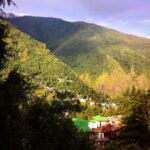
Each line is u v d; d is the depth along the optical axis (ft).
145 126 119.85
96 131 213.46
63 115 66.03
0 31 41.45
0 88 41.63
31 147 54.49
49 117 61.41
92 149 69.77
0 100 39.86
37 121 58.85
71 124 66.28
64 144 61.82
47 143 58.29
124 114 134.31
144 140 115.85
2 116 39.65
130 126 119.14
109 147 115.55
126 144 115.44
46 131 59.16
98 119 346.74
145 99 133.39
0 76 43.80
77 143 65.16
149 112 129.80
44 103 62.13
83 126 258.98
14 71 44.75
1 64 42.93
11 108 40.86
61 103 68.49
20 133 41.19
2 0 39.52
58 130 61.87
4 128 39.52
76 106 95.86
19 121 42.47
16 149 40.52
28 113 56.80
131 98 136.05
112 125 221.66
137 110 126.72
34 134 56.18
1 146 39.24
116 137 121.90
